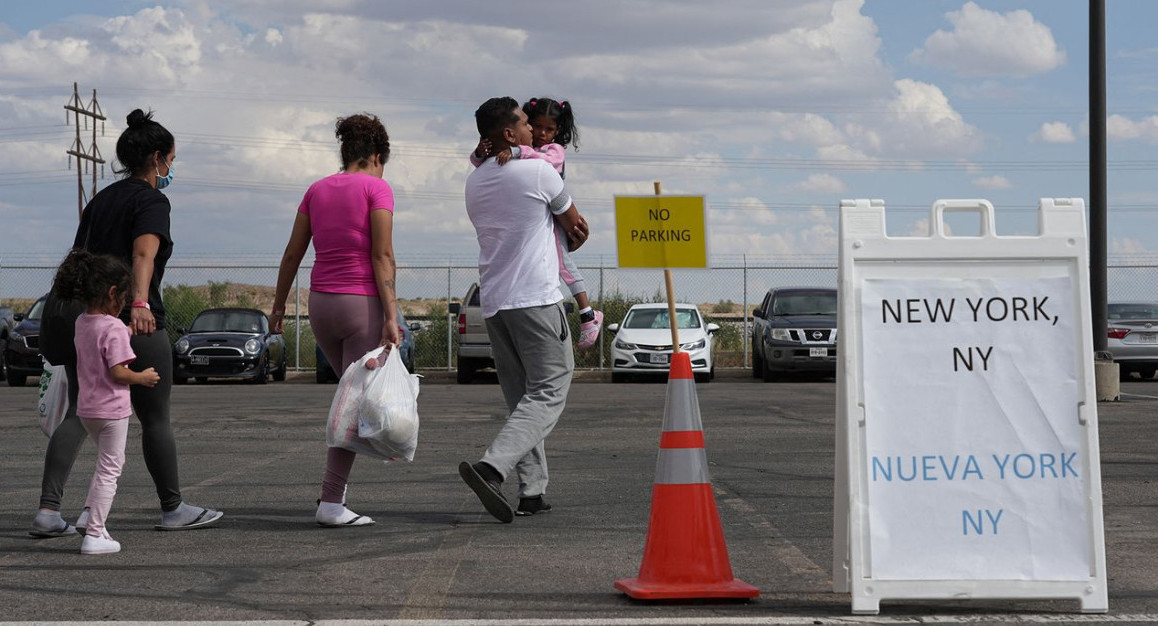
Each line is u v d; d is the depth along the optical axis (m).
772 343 20.97
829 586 4.76
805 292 22.53
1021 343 4.28
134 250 5.68
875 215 4.30
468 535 5.90
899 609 4.35
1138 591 4.64
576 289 6.52
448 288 26.19
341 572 5.01
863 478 4.23
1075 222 4.32
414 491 7.50
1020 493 4.23
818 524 6.26
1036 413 4.25
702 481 4.60
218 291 29.61
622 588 4.58
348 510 6.21
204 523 6.11
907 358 4.26
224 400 16.23
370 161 6.37
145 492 7.45
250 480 8.05
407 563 5.21
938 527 4.21
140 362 5.82
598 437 10.91
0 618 4.20
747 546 5.64
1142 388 18.33
